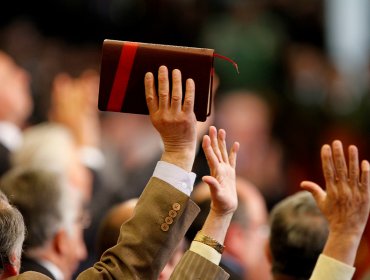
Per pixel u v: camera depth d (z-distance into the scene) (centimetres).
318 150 1644
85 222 881
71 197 814
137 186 1205
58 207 801
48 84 1443
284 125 1655
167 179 617
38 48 1708
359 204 664
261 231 910
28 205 795
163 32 1898
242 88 1767
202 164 1227
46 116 1425
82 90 1237
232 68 1786
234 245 896
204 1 1902
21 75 1254
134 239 611
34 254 793
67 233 807
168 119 615
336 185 666
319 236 722
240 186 928
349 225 664
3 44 1636
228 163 641
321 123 1712
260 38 1836
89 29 1897
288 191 1558
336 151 664
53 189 803
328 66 1853
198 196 855
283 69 1822
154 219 612
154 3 1908
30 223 792
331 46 1972
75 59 1628
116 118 1422
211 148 634
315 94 1795
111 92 627
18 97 1212
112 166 1205
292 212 732
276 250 734
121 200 1170
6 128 1195
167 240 613
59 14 1889
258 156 1556
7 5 1878
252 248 905
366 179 662
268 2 1912
